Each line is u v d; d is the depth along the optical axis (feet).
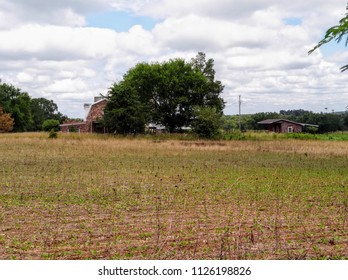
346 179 69.77
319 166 89.97
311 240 33.71
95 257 29.60
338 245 32.53
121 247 31.81
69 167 82.07
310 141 180.75
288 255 28.78
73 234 35.47
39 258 29.35
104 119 204.03
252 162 97.45
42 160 95.55
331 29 38.60
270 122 314.55
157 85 243.81
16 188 58.13
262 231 36.29
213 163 94.12
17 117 366.22
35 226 38.04
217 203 48.70
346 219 41.01
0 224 38.73
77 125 283.38
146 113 209.56
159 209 45.34
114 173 74.74
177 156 109.81
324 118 332.39
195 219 40.65
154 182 64.49
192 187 59.77
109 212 44.01
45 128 300.40
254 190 57.41
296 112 523.70
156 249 30.99
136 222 39.55
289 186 61.16
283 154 119.96
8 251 30.96
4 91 370.73
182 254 29.91
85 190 56.85
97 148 126.52
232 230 36.58
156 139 186.91
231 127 285.23
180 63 250.16
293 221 40.14
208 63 255.70
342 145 157.17
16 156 103.71
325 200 51.06
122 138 181.98
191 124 226.99
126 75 255.50
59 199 50.44
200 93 243.19
